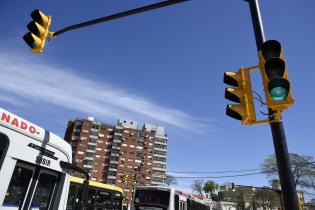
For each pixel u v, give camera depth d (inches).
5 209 166.2
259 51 180.5
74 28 253.9
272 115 172.2
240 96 187.9
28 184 183.6
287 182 159.2
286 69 162.7
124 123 4357.8
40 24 250.7
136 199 676.7
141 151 4062.5
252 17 207.5
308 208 1866.4
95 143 3934.5
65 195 213.6
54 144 205.5
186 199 761.6
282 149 165.3
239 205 3368.6
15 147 173.2
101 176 3823.8
